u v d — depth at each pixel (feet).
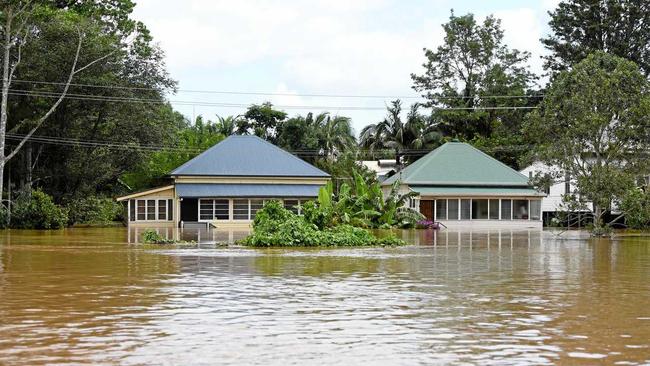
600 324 36.76
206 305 42.45
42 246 97.50
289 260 75.51
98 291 48.57
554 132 157.38
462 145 226.58
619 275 61.87
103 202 201.77
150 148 202.08
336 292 48.62
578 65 154.10
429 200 212.84
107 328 35.09
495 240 126.52
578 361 28.71
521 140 258.57
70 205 188.44
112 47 186.80
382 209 180.65
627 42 262.06
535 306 42.75
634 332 34.63
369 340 32.45
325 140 271.08
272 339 32.58
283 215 107.24
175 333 33.88
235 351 30.14
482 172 218.59
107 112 190.70
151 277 57.41
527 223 214.28
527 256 85.30
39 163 199.72
